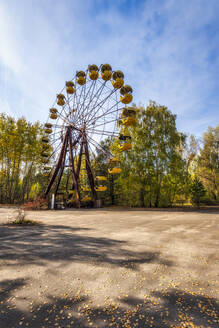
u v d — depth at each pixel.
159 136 30.84
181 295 2.91
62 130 32.38
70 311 2.50
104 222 11.80
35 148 35.59
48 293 2.99
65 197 31.47
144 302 2.72
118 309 2.54
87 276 3.62
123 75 25.78
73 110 31.50
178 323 2.24
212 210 23.03
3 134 32.44
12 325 2.22
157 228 9.35
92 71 27.33
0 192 37.03
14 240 6.76
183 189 29.50
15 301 2.76
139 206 31.30
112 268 4.03
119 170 27.14
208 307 2.58
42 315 2.42
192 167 39.62
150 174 30.42
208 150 38.84
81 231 8.55
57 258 4.71
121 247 5.73
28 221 11.70
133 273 3.76
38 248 5.66
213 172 37.44
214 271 3.83
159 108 32.47
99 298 2.83
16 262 4.43
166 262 4.38
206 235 7.53
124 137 25.58
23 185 39.81
